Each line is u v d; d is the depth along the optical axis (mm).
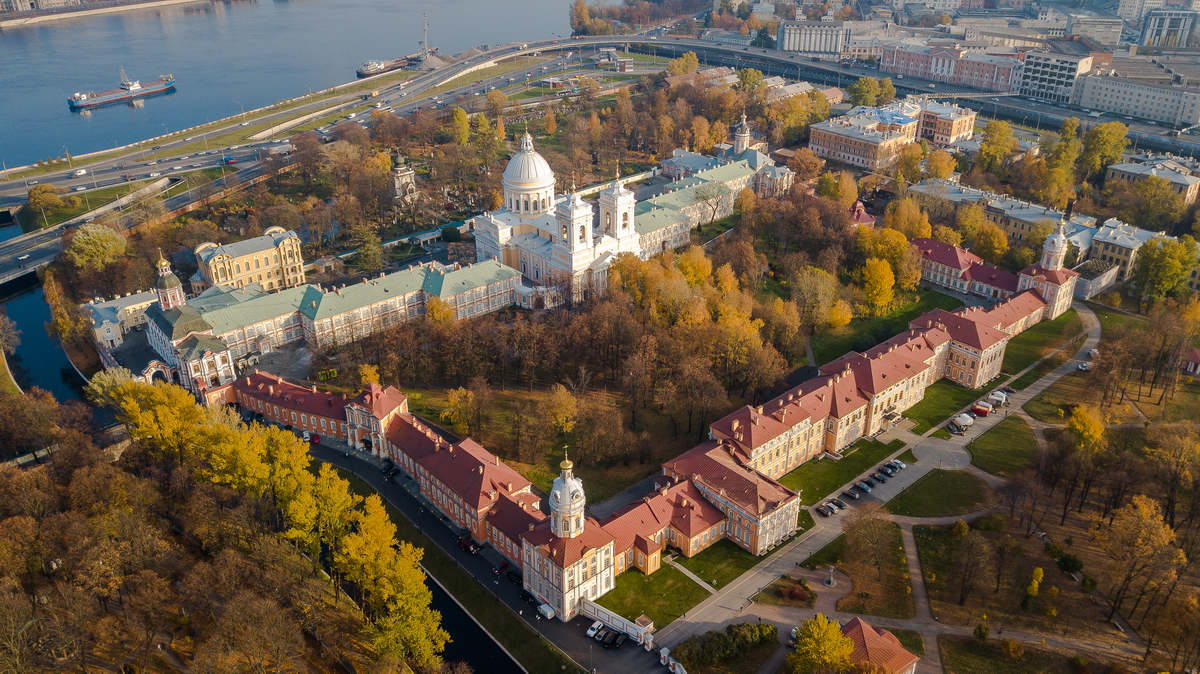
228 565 176750
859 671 161000
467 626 189000
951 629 186875
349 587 198125
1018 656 178625
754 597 195375
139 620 167875
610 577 197000
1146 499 198500
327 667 173750
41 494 194000
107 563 170500
